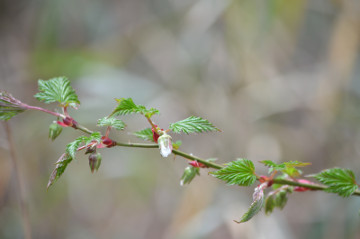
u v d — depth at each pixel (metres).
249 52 1.20
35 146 1.24
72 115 1.18
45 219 1.26
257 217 1.11
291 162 0.61
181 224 1.10
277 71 1.28
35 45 1.28
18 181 0.82
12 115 0.61
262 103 1.25
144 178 1.31
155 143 0.62
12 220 1.16
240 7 1.17
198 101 1.24
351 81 1.24
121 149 1.30
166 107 1.26
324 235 1.17
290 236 1.18
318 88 1.24
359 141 1.25
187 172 0.63
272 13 1.15
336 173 0.62
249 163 0.62
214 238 1.32
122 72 1.25
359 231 1.13
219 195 1.12
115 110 0.60
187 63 1.29
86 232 1.32
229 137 1.21
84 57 1.21
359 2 1.14
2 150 1.13
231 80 1.24
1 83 1.30
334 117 1.23
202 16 1.23
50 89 0.62
